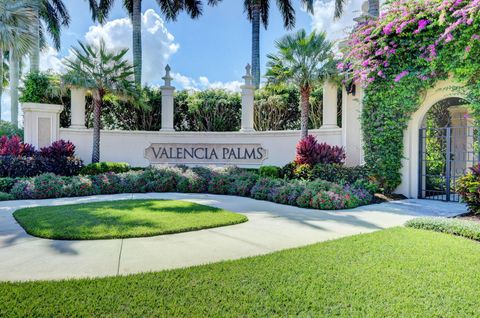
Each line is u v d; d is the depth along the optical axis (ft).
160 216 20.88
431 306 9.23
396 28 29.99
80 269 12.15
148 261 13.06
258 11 76.07
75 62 44.57
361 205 27.86
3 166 37.17
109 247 14.79
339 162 37.29
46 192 30.68
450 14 26.66
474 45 26.13
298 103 55.16
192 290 10.22
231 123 57.47
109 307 9.08
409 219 21.39
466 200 22.67
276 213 23.38
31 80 48.62
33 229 17.33
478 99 27.25
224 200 29.76
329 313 8.87
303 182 29.66
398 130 33.53
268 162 47.78
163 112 52.31
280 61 40.91
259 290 10.26
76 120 50.31
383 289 10.30
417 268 12.07
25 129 47.03
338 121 53.62
